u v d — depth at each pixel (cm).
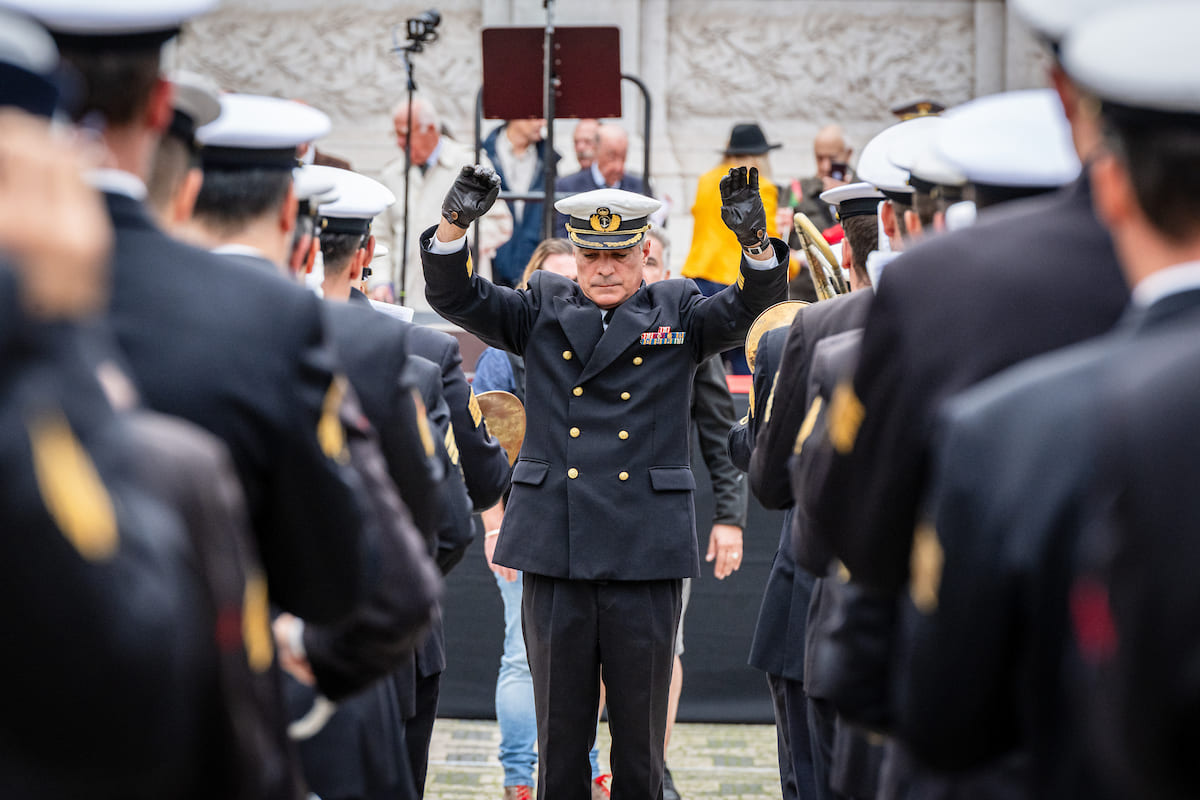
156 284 406
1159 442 282
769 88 2950
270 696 383
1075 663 307
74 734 280
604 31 1678
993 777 385
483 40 1683
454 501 776
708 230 2025
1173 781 274
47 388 283
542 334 1015
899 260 441
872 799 630
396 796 603
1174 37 304
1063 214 421
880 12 2955
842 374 526
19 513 272
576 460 989
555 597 988
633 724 981
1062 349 406
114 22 388
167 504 309
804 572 874
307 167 657
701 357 1020
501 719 1167
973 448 338
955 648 337
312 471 422
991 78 2961
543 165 2209
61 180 283
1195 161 301
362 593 450
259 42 2941
